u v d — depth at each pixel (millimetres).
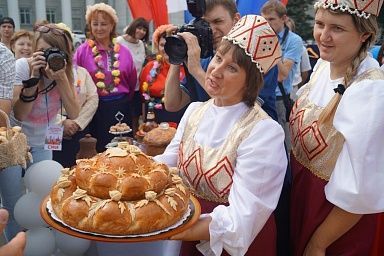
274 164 1188
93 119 3555
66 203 1121
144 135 2613
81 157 2666
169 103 1907
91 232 1081
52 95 2486
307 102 1417
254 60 1224
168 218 1115
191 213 1204
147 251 1570
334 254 1359
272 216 1370
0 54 2113
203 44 1666
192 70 1646
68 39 2520
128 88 3666
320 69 1459
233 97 1286
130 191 1116
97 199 1130
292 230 1482
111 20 3588
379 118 1130
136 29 4453
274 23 3898
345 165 1193
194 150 1328
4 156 1650
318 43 1305
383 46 1632
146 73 3758
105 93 3516
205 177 1281
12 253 979
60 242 1770
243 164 1198
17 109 2393
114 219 1066
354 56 1272
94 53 3547
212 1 1699
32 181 1688
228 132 1274
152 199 1120
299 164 1427
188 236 1149
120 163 1184
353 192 1157
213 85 1264
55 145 2488
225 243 1157
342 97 1209
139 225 1079
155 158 1474
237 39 1215
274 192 1205
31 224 1720
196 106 1484
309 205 1364
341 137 1270
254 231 1187
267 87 1614
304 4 12773
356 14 1206
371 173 1139
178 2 2697
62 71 2354
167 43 1716
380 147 1141
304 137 1378
